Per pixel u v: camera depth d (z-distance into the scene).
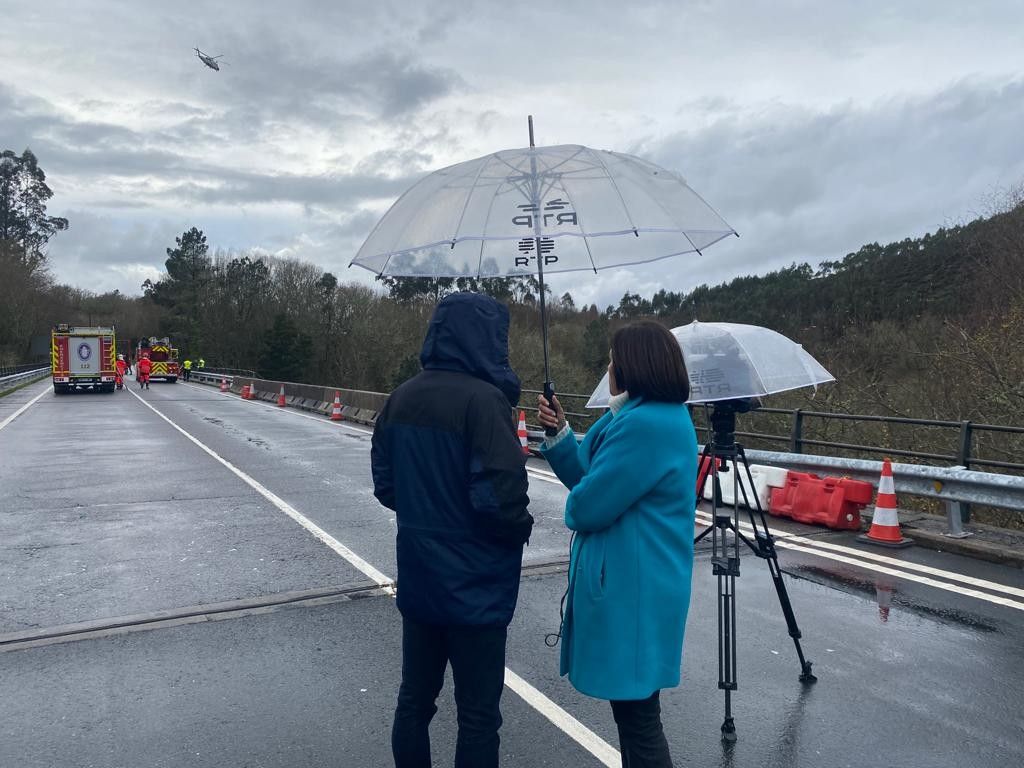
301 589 6.20
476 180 3.33
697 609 5.71
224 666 4.72
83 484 11.23
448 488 2.74
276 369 59.31
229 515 9.05
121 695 4.33
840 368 16.84
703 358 4.02
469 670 2.80
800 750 3.70
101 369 37.94
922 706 4.15
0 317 64.06
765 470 9.02
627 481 2.69
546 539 7.80
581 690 2.80
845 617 5.52
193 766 3.60
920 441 13.33
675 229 3.24
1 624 5.41
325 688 4.42
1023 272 14.69
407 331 57.78
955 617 5.51
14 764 3.61
